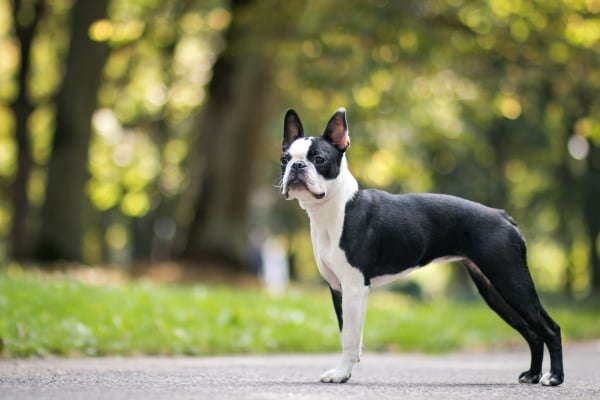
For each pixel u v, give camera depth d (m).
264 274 38.16
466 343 15.44
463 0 20.59
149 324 12.09
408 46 21.28
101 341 10.96
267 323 13.84
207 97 23.94
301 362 10.71
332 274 7.77
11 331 10.36
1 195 34.94
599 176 33.03
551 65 21.11
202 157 23.92
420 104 26.98
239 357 11.45
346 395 6.37
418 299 28.80
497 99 22.30
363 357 12.54
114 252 44.28
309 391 6.60
